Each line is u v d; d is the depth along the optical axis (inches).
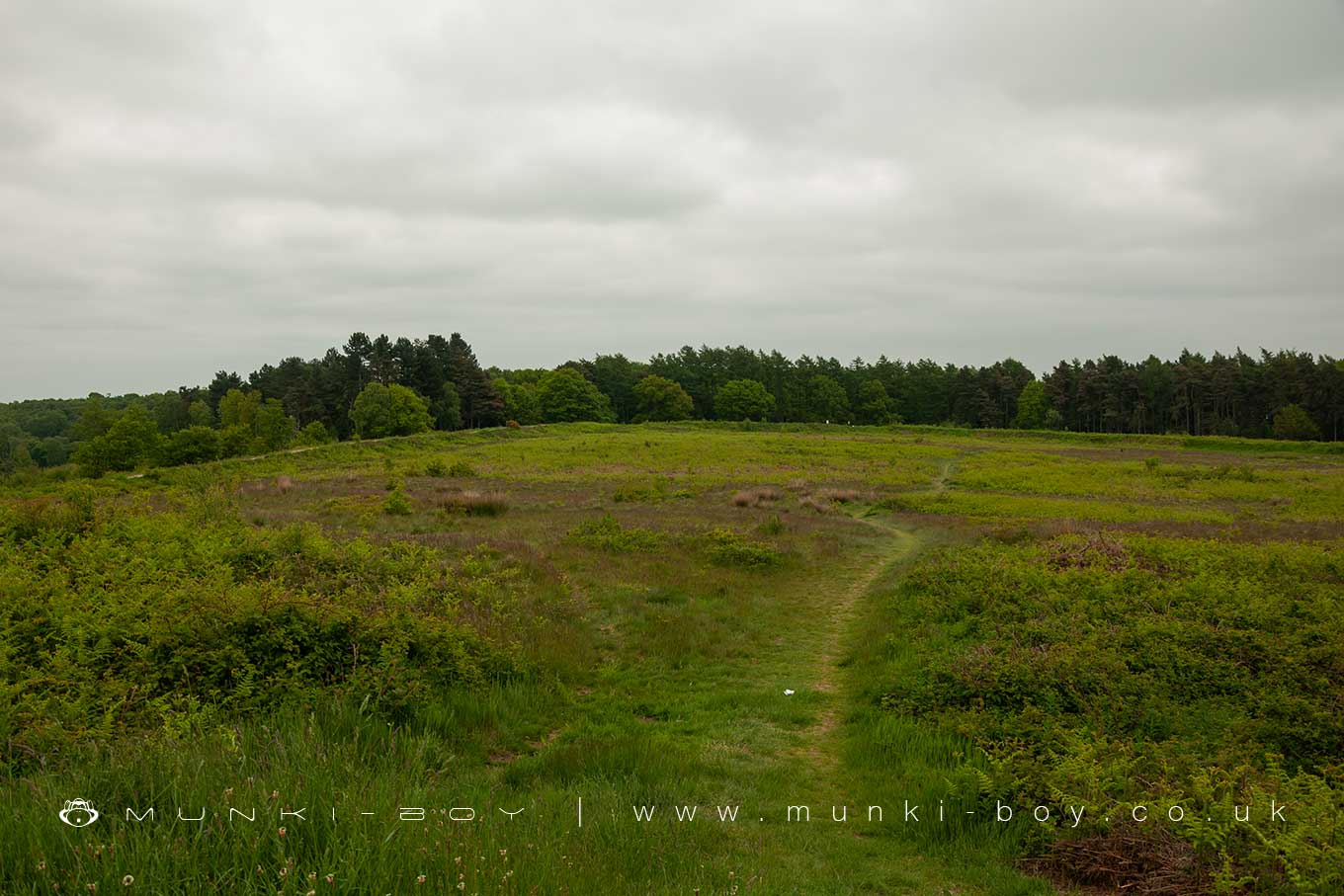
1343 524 1069.1
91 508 535.8
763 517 1090.1
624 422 5201.8
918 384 5167.3
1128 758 266.7
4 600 346.6
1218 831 205.6
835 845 236.7
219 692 291.6
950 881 215.0
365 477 1752.0
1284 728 290.7
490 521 991.6
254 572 449.1
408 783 227.9
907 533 1036.5
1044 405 4584.2
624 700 371.6
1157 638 399.5
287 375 4247.0
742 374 5369.1
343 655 333.1
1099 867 211.5
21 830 157.8
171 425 3855.8
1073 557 618.2
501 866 169.0
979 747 286.4
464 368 4197.8
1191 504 1395.2
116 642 320.2
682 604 562.3
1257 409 3900.1
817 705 377.1
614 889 179.2
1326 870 186.2
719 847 226.2
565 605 512.7
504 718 329.4
